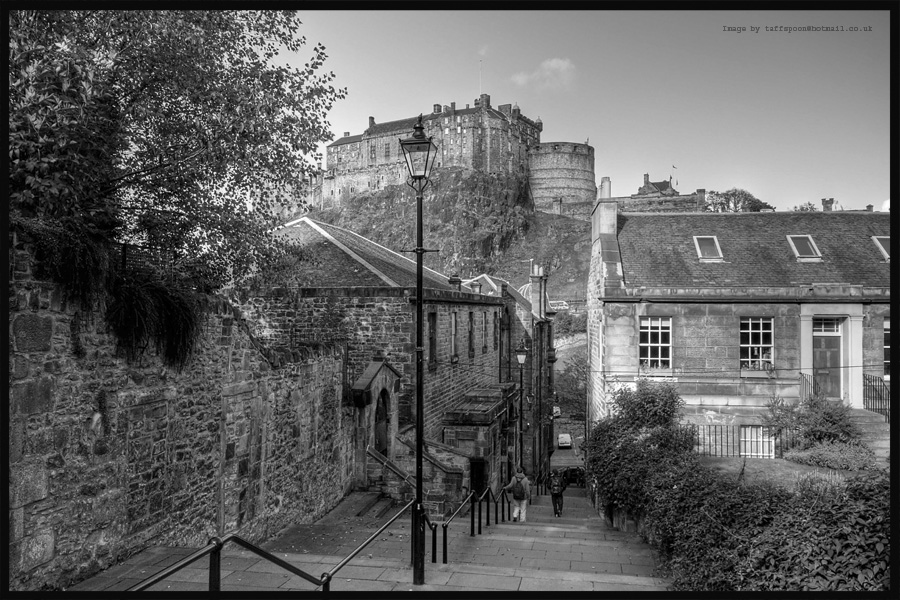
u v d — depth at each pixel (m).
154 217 10.98
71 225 7.81
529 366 35.97
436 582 8.50
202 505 9.95
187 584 7.56
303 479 13.21
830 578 7.00
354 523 13.56
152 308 8.54
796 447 17.77
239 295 13.13
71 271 7.31
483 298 26.95
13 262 6.72
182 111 11.44
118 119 10.55
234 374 10.79
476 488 19.72
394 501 15.72
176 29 10.29
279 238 13.02
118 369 8.21
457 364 23.38
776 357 19.25
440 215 121.19
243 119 10.48
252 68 11.41
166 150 10.96
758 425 19.05
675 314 19.41
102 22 9.73
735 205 86.88
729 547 8.50
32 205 7.90
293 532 12.28
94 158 9.30
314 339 19.05
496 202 123.00
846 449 16.67
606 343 19.58
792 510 8.48
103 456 7.96
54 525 7.21
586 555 11.40
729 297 19.22
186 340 9.29
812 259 20.73
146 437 8.73
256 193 12.31
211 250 11.91
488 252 119.06
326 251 21.23
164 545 9.04
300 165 12.25
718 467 16.22
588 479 21.50
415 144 9.27
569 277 112.62
